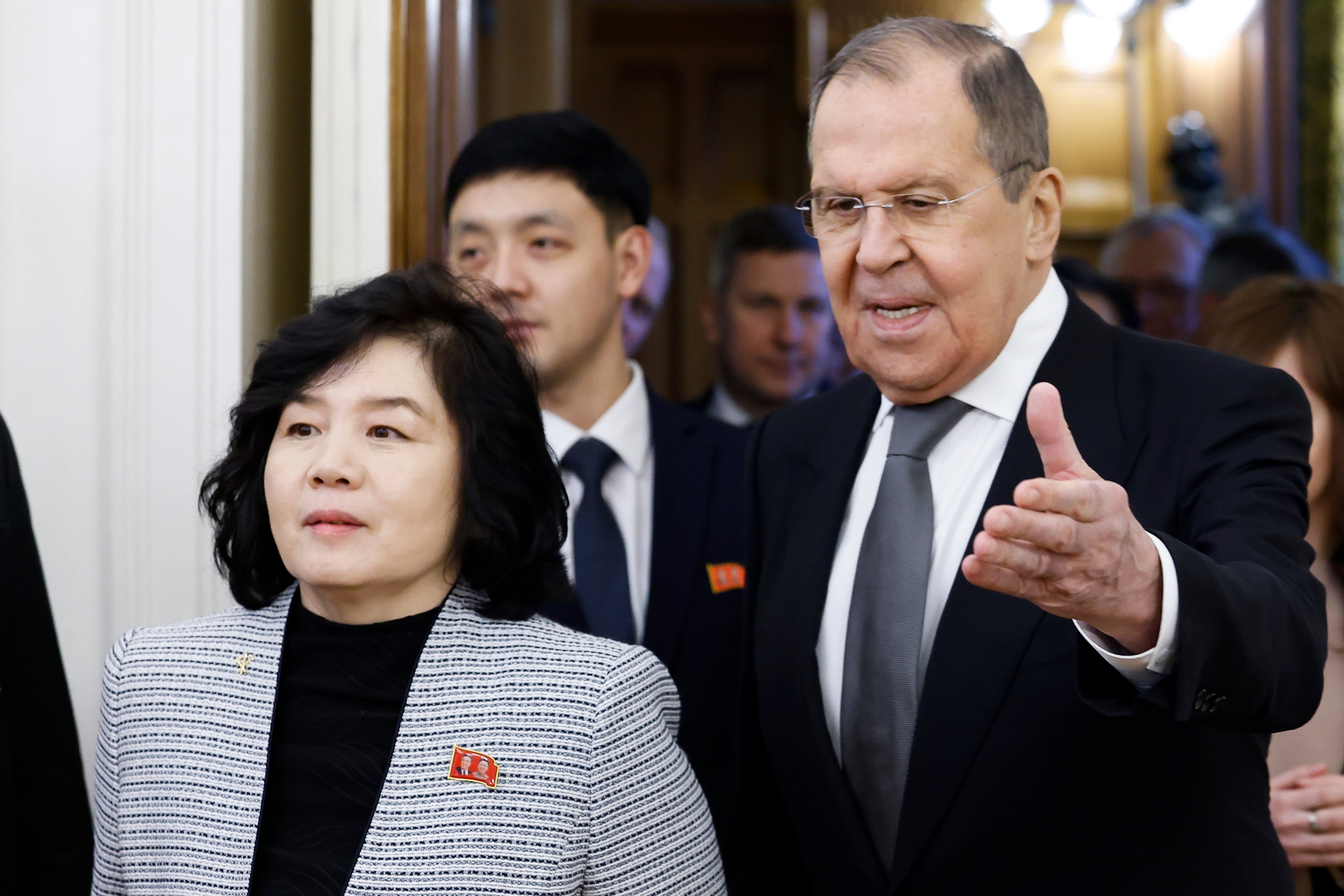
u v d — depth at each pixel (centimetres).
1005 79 152
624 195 218
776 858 179
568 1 558
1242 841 144
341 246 222
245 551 151
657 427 222
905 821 149
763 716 170
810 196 161
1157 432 151
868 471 171
